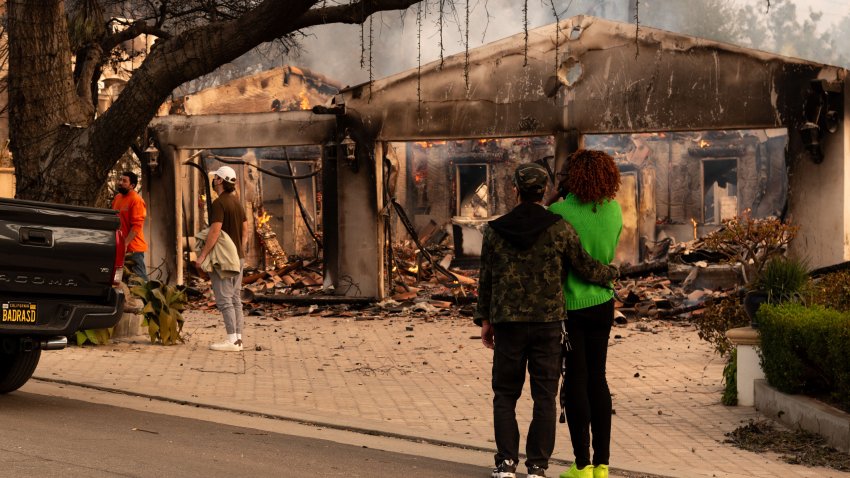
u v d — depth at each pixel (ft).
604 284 20.54
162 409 29.53
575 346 20.63
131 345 43.86
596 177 20.61
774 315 29.01
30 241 27.30
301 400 32.17
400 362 42.19
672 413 30.50
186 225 93.66
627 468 22.89
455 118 67.05
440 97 67.36
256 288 84.07
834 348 25.61
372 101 68.59
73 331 27.96
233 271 43.88
